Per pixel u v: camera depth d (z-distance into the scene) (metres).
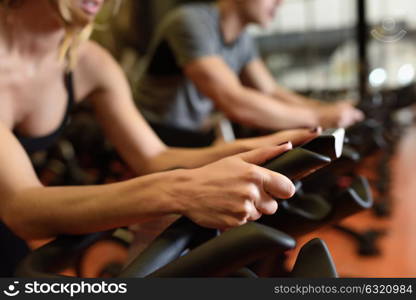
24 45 0.85
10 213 0.61
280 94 2.14
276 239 0.33
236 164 0.47
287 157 0.46
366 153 1.50
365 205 0.53
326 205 0.55
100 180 3.16
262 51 8.36
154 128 1.75
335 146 0.43
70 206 0.55
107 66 1.04
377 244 2.20
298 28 8.12
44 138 0.97
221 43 1.81
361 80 5.65
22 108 0.89
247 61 2.05
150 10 8.25
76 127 3.12
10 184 0.62
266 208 0.47
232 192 0.46
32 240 0.62
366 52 7.69
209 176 0.48
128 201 0.52
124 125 1.04
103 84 1.04
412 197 3.01
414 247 2.15
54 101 0.95
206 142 1.72
